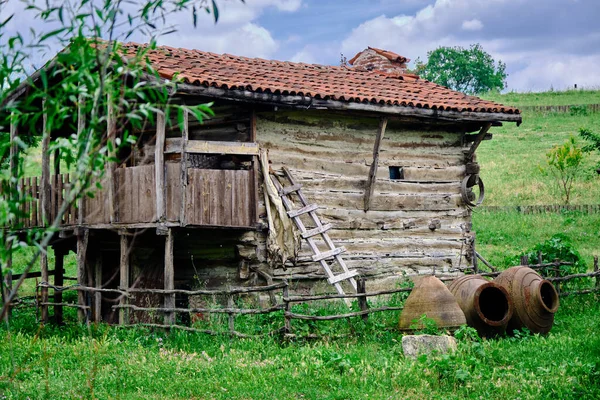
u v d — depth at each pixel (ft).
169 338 37.58
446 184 52.65
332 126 47.39
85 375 29.37
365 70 60.54
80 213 42.45
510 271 40.63
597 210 91.50
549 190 104.94
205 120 44.37
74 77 15.55
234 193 41.09
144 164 44.73
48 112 16.05
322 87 45.60
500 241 79.05
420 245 50.98
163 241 44.88
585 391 27.50
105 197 41.34
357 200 48.08
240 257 43.62
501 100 191.83
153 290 38.88
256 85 40.52
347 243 47.47
